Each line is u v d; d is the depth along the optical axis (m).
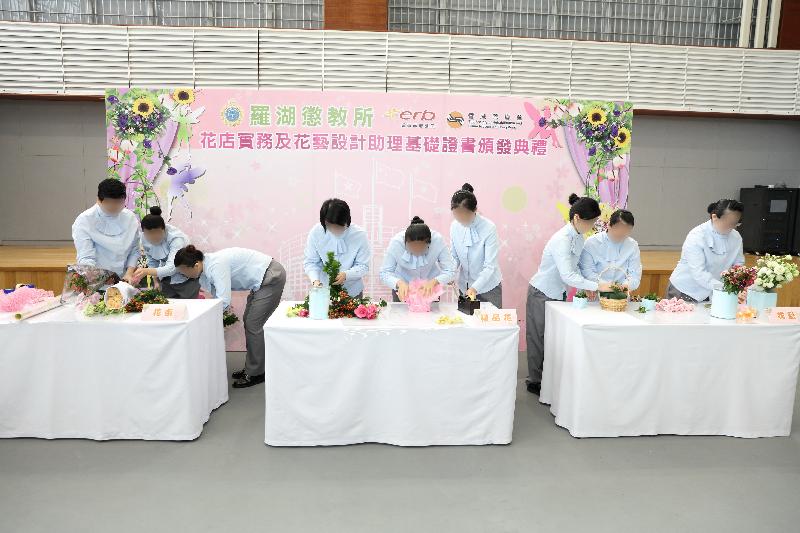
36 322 2.68
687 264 3.62
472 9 5.56
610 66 5.36
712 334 2.88
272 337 2.65
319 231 3.29
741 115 5.68
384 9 5.12
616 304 3.09
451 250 3.66
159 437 2.80
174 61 5.03
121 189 3.14
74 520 2.12
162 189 4.14
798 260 5.52
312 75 5.11
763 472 2.61
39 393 2.74
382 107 4.23
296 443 2.75
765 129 6.11
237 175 4.19
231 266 3.43
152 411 2.77
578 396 2.87
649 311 3.16
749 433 2.99
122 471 2.50
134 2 5.32
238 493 2.34
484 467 2.60
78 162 5.50
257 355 3.63
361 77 5.13
